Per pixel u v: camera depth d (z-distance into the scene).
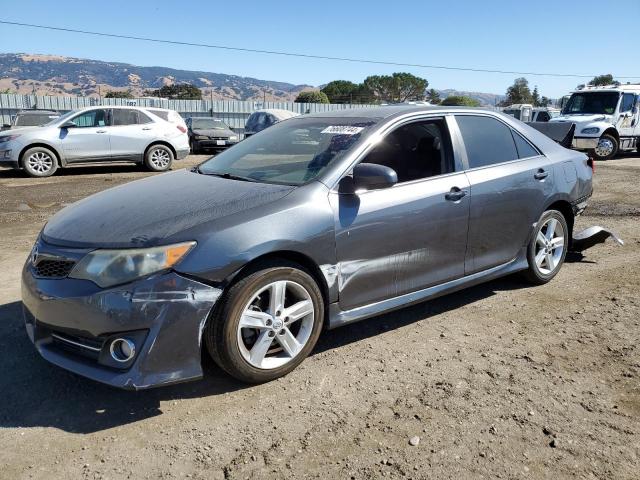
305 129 4.12
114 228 2.97
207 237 2.88
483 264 4.25
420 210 3.69
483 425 2.80
